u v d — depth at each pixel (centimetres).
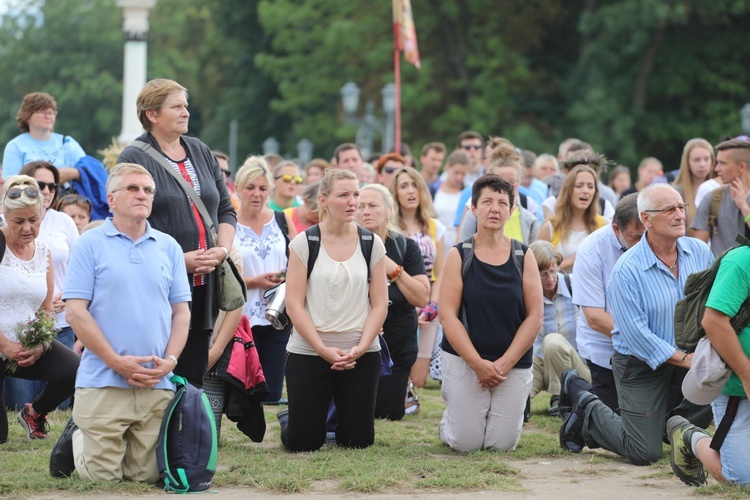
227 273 980
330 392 1059
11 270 1059
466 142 1945
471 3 5419
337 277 1043
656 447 1008
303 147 5003
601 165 1561
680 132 5081
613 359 1048
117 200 879
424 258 1428
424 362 1434
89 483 861
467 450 1070
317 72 5797
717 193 1406
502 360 1043
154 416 888
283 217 1338
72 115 8025
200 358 985
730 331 838
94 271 875
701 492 866
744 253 844
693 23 5172
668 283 1020
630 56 5062
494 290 1049
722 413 885
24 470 934
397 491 877
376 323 1053
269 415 1279
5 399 1264
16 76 8219
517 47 5500
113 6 8356
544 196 1819
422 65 5294
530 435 1170
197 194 976
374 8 5634
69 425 904
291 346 1053
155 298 884
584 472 974
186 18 8044
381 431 1182
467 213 1405
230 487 888
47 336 1050
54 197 1287
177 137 978
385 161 1791
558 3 5456
